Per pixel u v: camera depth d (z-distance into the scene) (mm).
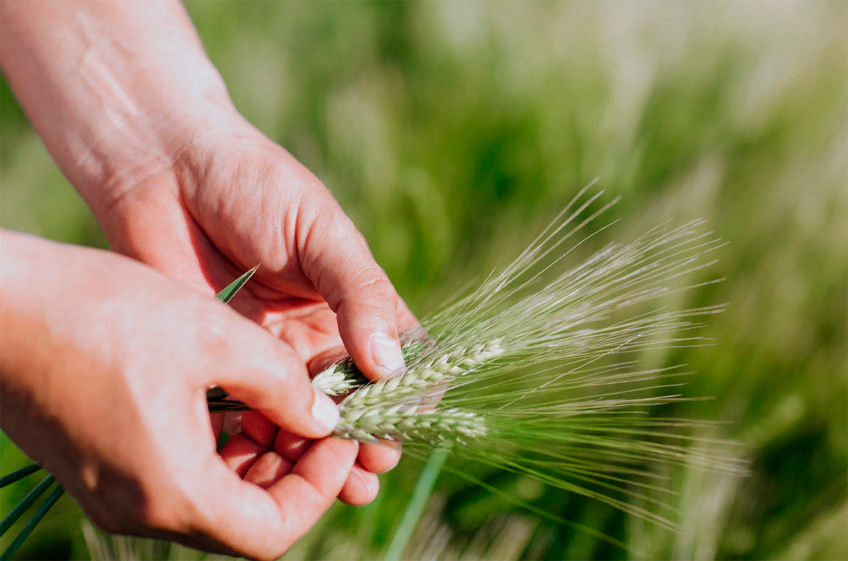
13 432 412
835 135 768
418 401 448
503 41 890
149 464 402
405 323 521
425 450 446
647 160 812
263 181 496
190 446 406
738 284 651
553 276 651
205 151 506
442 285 661
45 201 756
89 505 419
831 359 632
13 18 520
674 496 576
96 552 551
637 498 579
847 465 606
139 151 517
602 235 675
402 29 1003
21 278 400
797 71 840
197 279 521
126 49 523
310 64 966
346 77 929
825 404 623
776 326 634
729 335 629
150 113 519
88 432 403
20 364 400
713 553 573
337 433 446
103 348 399
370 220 694
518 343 455
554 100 813
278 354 417
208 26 983
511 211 732
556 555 577
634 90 833
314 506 442
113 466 405
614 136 797
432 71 904
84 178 525
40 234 737
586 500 584
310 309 527
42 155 767
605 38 868
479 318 475
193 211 513
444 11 925
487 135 810
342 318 468
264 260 502
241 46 945
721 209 706
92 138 521
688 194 688
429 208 699
